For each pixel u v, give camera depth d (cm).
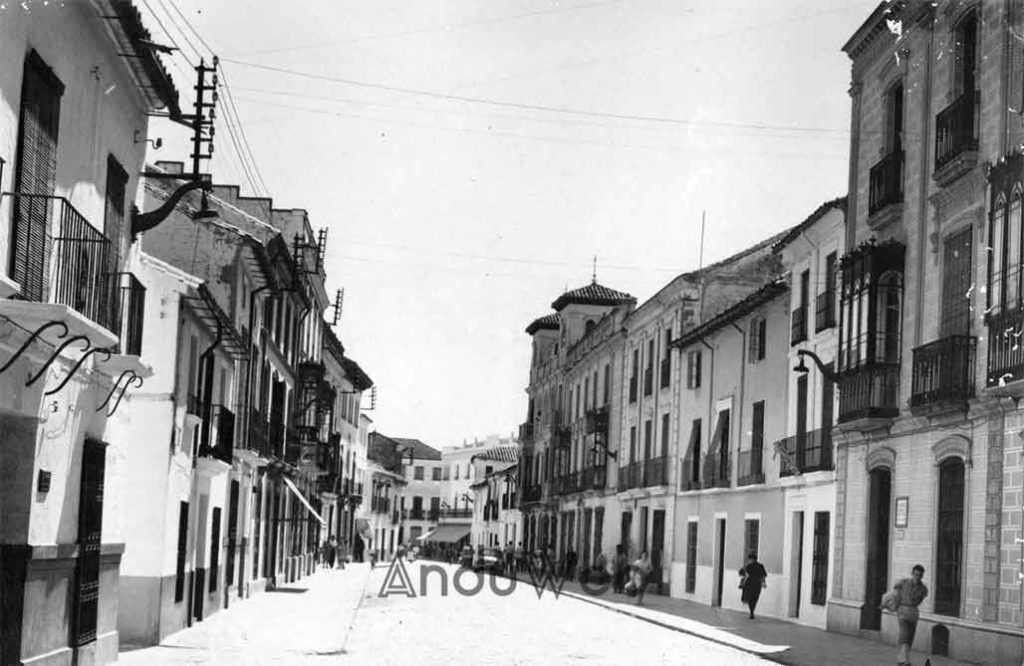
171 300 1917
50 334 1134
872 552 2402
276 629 2236
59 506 1309
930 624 2056
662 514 4238
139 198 1616
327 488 5675
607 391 5262
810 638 2359
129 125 1534
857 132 2622
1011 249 1847
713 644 2255
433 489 12588
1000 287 1872
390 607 3191
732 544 3444
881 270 2334
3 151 1051
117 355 1366
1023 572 1781
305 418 4322
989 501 1897
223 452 2331
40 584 1259
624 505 4741
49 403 1246
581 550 5509
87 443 1402
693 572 3838
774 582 3033
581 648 2072
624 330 4922
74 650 1369
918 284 2236
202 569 2350
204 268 2597
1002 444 1870
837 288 2708
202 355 2167
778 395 3133
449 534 10906
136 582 1877
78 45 1280
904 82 2369
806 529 2834
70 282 1224
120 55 1410
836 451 2598
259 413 3012
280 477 3866
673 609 3291
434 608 3192
